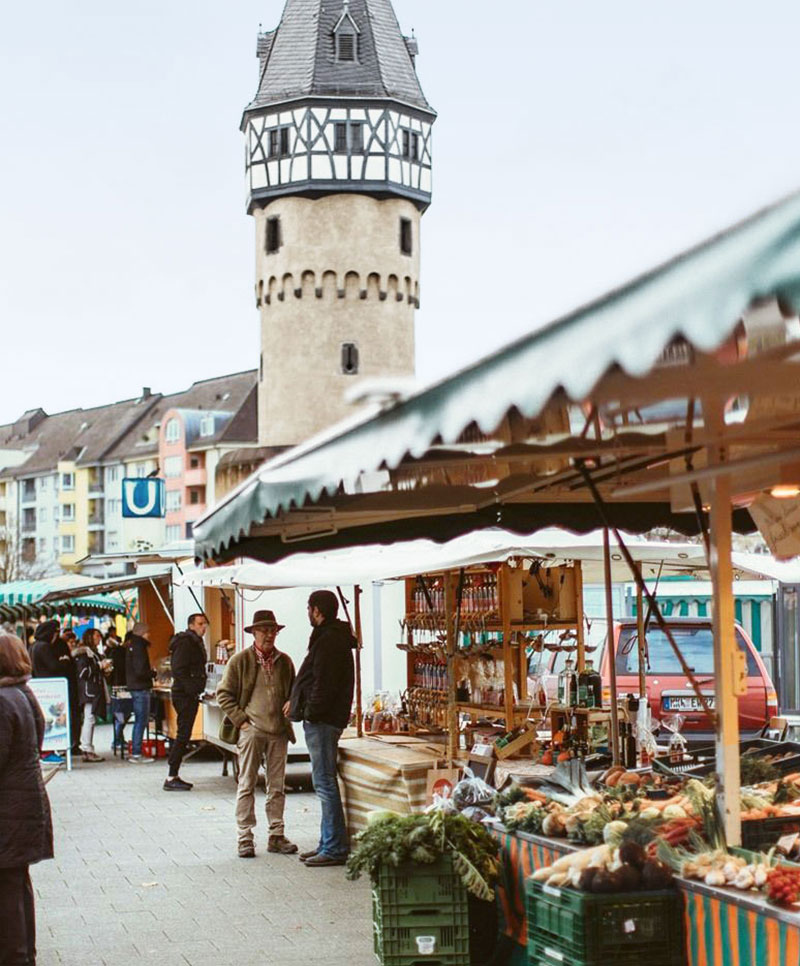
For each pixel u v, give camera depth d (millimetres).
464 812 7758
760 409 5129
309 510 7559
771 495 6711
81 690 20406
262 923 8875
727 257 2443
